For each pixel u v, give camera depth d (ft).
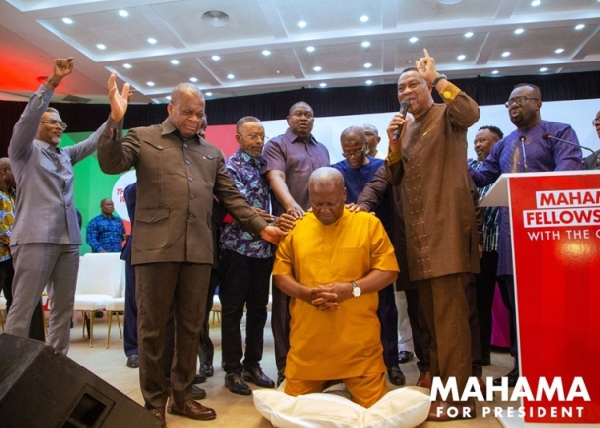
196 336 7.09
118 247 21.88
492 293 10.50
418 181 7.13
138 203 6.95
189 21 23.26
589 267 5.74
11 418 4.13
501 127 20.92
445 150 7.04
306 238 7.10
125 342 11.25
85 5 21.35
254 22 23.48
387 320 9.44
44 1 21.54
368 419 5.93
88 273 15.56
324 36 24.68
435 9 22.39
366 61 27.96
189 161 7.21
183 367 7.06
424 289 7.22
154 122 33.99
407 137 7.51
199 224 7.03
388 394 6.33
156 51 26.40
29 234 8.60
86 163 24.31
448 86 6.70
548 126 8.91
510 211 5.94
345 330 6.77
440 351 6.77
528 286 5.80
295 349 7.00
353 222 7.11
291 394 6.97
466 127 6.96
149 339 6.67
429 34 24.25
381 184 8.76
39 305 11.22
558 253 5.80
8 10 21.59
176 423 6.79
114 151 6.37
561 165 8.30
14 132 8.64
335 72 29.71
